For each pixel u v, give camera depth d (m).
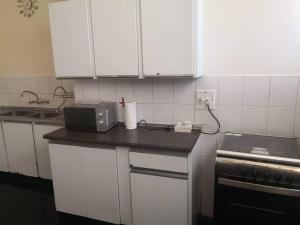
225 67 2.03
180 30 1.81
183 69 1.85
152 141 1.89
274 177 1.45
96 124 2.17
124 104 2.28
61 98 3.09
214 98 2.09
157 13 1.84
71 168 2.15
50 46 3.01
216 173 1.58
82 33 2.10
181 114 2.22
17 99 3.38
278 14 1.83
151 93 2.29
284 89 1.90
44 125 2.72
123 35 1.97
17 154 2.96
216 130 2.13
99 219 2.16
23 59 3.22
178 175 1.80
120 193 2.04
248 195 1.51
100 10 2.00
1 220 2.36
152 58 1.92
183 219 1.84
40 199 2.71
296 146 1.73
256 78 1.95
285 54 1.86
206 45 2.04
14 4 3.09
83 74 2.17
